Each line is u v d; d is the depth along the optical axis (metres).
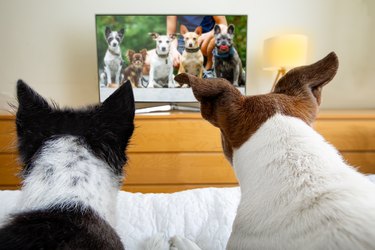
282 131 0.60
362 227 0.44
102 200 0.66
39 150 0.66
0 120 1.72
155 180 1.87
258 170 0.59
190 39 2.11
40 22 2.29
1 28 2.28
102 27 2.07
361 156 1.91
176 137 1.83
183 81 0.73
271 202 0.55
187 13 2.31
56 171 0.63
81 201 0.62
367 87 2.47
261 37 2.37
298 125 0.61
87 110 0.73
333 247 0.44
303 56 2.00
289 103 0.66
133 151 1.82
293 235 0.50
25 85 0.71
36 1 2.26
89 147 0.67
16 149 0.71
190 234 0.92
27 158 0.66
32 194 0.61
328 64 0.69
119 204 1.02
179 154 1.85
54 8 2.27
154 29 2.09
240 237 0.59
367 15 2.37
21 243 0.51
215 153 1.86
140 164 1.85
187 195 1.07
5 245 0.51
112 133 0.71
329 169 0.55
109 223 0.67
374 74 2.45
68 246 0.53
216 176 1.88
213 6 2.32
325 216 0.48
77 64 2.35
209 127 1.82
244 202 0.60
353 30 2.39
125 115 0.72
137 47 2.11
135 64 2.12
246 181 0.61
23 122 0.68
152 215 0.98
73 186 0.62
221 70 2.16
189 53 2.13
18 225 0.55
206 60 2.15
